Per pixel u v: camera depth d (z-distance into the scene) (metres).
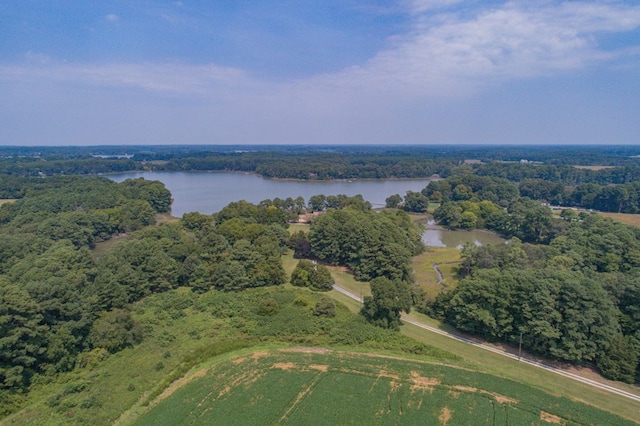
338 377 48.59
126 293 71.19
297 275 84.06
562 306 55.41
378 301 64.25
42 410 43.84
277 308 68.94
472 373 50.06
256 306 70.69
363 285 87.12
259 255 85.56
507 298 59.69
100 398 45.69
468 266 90.31
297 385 46.97
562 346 54.00
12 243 85.81
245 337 60.88
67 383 49.28
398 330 63.97
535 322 55.16
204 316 68.25
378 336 60.56
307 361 52.69
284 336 61.03
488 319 59.31
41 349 50.00
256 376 49.19
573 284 54.84
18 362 48.25
